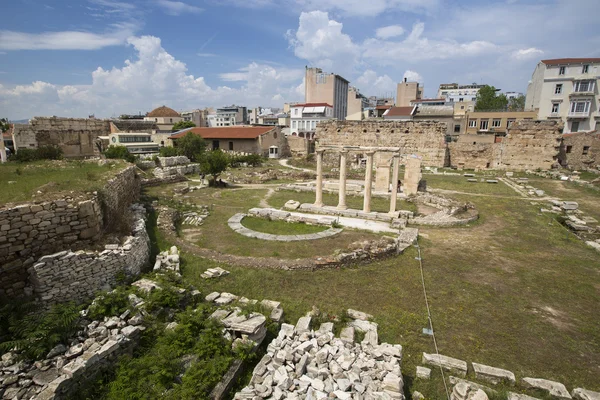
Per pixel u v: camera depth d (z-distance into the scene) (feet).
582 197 101.55
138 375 26.37
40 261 33.06
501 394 26.22
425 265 51.24
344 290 42.88
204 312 34.30
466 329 35.32
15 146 130.11
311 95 384.06
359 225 69.82
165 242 55.42
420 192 99.60
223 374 27.07
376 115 319.88
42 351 26.71
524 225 73.61
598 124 188.65
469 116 213.87
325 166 167.02
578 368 30.09
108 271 38.17
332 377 26.03
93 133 153.38
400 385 25.11
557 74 193.26
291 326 32.60
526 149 152.05
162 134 220.23
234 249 55.16
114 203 53.57
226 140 212.23
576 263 53.21
